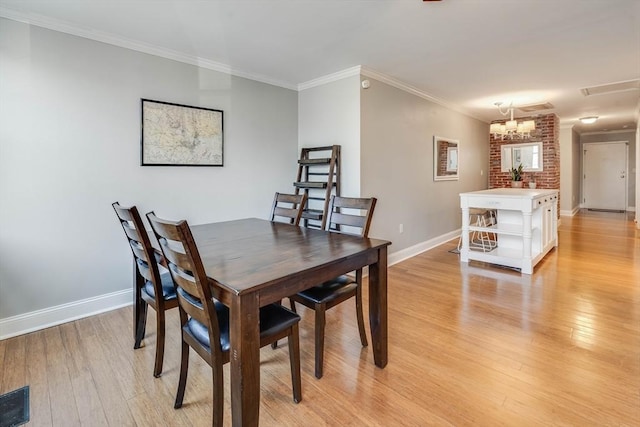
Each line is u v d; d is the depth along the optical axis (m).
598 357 2.04
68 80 2.58
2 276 2.38
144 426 1.54
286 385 1.83
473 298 3.04
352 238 2.15
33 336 2.40
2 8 2.28
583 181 9.82
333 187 3.88
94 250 2.77
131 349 2.21
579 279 3.48
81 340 2.34
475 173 6.42
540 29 2.70
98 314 2.78
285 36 2.79
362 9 2.36
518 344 2.21
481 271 3.86
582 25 2.64
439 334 2.37
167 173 3.14
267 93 3.94
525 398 1.68
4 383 1.84
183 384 1.65
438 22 2.57
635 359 2.01
